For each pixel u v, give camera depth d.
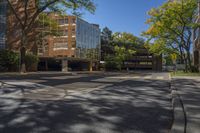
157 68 105.69
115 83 21.52
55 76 32.06
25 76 28.70
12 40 46.81
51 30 45.59
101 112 9.12
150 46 50.38
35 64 44.84
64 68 61.38
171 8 40.00
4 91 14.48
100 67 87.31
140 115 8.75
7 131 6.70
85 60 72.50
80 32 76.12
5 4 46.56
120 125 7.41
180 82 22.34
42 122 7.61
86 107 10.02
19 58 37.38
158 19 41.38
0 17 46.59
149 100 12.06
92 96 13.13
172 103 10.97
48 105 10.33
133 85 19.66
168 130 6.98
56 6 35.19
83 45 78.38
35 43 46.16
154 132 6.79
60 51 73.44
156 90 16.30
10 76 27.39
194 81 23.62
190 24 40.47
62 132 6.66
